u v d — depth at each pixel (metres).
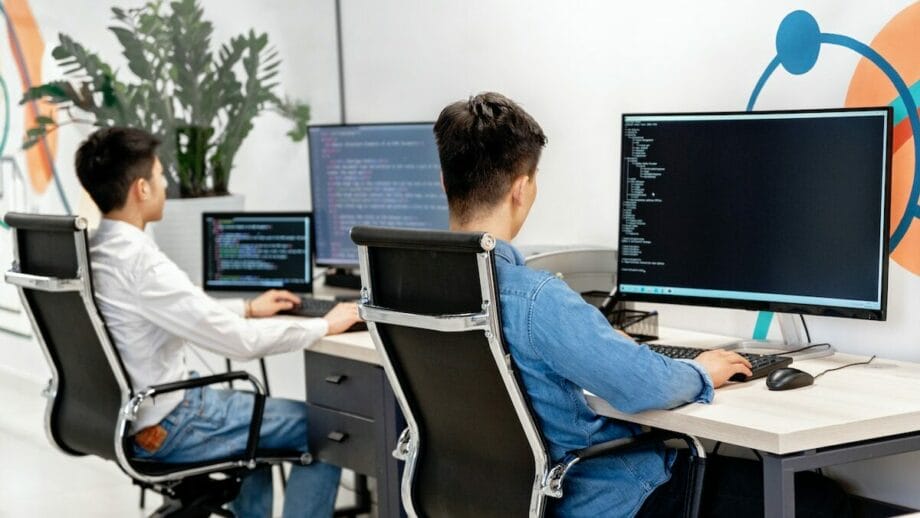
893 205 2.78
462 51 4.02
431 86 4.18
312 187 4.05
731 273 2.76
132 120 4.33
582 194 3.60
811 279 2.64
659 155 2.86
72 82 4.25
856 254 2.57
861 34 2.80
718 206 2.77
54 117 4.23
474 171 2.25
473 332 2.17
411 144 3.83
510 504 2.29
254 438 3.18
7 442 4.34
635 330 3.05
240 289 3.96
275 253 3.92
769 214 2.69
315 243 4.07
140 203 3.20
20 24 4.18
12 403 4.33
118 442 3.01
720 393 2.38
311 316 3.54
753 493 2.57
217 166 4.48
